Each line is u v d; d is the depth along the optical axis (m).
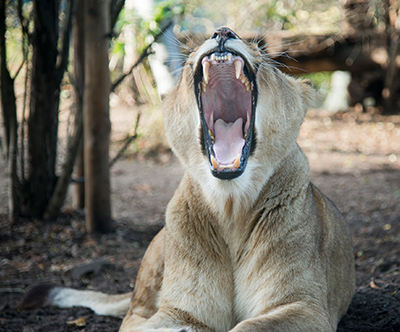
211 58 3.38
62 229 6.76
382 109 16.23
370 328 3.87
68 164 6.65
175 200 3.71
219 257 3.55
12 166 6.73
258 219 3.54
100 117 6.50
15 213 6.82
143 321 3.77
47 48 6.60
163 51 9.94
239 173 3.30
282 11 16.97
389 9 14.98
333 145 12.92
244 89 3.78
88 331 4.18
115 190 9.55
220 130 3.82
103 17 6.26
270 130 3.49
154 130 12.73
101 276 5.65
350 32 15.09
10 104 6.64
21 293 5.14
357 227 7.29
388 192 9.00
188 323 3.43
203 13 18.50
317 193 4.03
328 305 3.78
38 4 6.35
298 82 3.95
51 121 6.89
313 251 3.48
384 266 5.48
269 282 3.40
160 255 3.98
